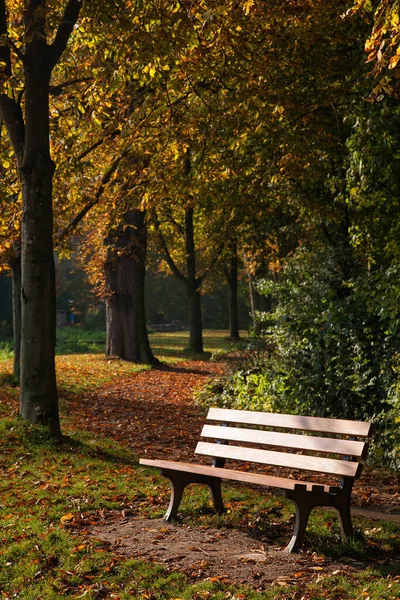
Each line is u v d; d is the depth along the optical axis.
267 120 13.32
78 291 59.12
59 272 58.81
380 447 9.55
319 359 11.10
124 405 16.22
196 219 34.50
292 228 23.02
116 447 10.66
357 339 10.34
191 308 32.12
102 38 10.91
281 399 12.27
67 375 20.59
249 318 69.31
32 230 10.62
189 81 12.20
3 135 13.07
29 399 10.62
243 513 6.91
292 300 13.26
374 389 10.09
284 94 13.41
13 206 14.23
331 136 16.00
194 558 5.52
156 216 28.55
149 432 12.66
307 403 11.28
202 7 9.92
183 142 13.18
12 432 10.16
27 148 10.57
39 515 6.76
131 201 14.84
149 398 17.59
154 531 6.29
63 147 12.84
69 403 15.62
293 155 15.62
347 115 13.93
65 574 5.21
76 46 12.90
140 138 13.29
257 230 26.33
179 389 19.56
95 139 14.38
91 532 6.27
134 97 14.39
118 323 26.67
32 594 4.89
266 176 18.45
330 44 14.33
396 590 4.75
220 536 6.14
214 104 12.86
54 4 9.62
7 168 12.92
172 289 68.69
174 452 10.82
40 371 10.64
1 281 53.03
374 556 5.64
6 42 10.05
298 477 8.99
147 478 8.51
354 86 13.39
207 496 7.58
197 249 39.12
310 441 6.24
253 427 12.95
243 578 5.09
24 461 9.19
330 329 10.73
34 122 10.53
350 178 14.70
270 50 13.29
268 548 5.79
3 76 10.30
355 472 5.74
